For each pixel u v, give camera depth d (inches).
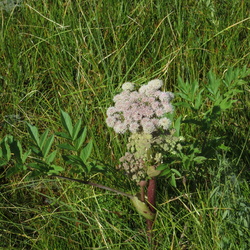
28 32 64.7
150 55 61.2
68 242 43.2
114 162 48.5
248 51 60.9
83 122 53.8
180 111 53.5
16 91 58.6
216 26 62.6
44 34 63.5
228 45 60.5
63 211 43.5
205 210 41.9
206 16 63.6
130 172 38.3
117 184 45.7
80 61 58.2
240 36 64.1
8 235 45.1
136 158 37.1
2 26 62.4
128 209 45.7
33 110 57.8
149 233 40.5
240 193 41.5
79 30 63.0
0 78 60.2
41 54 62.4
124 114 35.4
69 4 64.4
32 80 60.2
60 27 61.8
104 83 58.7
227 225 40.0
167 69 56.6
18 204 47.3
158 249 40.7
